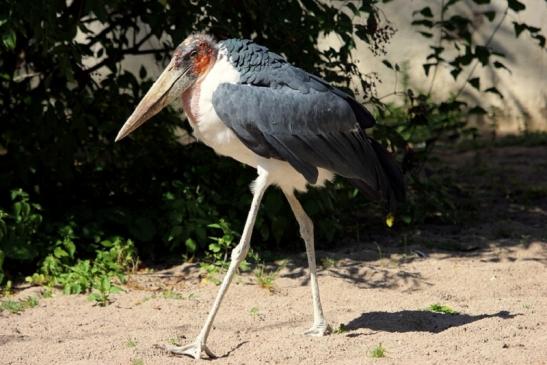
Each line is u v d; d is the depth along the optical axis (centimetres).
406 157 1117
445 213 1155
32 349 728
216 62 753
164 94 753
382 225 1146
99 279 916
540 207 1229
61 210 1045
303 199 1041
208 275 942
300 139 734
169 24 1038
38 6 912
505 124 1794
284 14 1004
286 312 823
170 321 805
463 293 884
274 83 740
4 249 929
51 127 1030
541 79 1775
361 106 775
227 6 1021
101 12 935
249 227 725
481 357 669
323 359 691
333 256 1005
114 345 730
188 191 1033
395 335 742
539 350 678
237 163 1070
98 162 1128
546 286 904
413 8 1772
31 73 1120
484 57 1159
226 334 764
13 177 1038
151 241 1026
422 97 1207
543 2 1736
